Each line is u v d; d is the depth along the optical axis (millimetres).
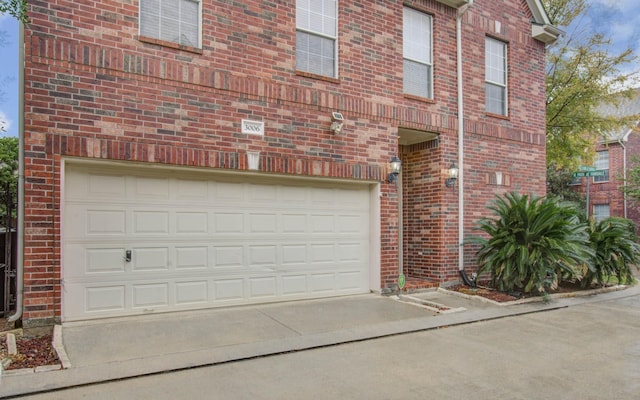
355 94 7941
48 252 5355
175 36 6379
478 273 8781
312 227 7656
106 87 5738
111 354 4676
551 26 10672
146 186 6211
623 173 19078
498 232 8367
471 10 9711
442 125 9055
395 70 8477
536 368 4645
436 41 9102
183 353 4789
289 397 3805
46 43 5402
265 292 7160
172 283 6371
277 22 7141
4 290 6145
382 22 8375
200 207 6613
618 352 5242
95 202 5855
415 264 9469
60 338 5012
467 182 9367
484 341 5656
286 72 7188
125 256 6027
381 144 8211
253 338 5395
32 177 5285
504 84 10328
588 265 8430
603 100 14711
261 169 6863
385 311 6926
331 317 6477
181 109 6238
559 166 16828
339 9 7891
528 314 7266
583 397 3885
